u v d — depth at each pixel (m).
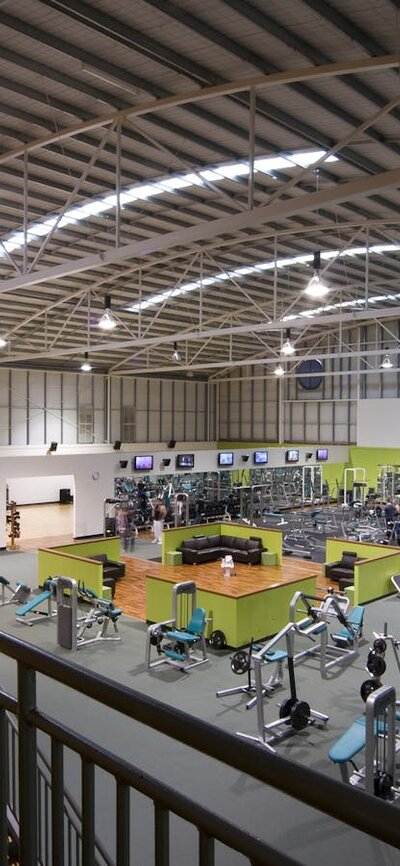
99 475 21.16
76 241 14.02
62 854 1.52
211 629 11.21
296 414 30.75
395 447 26.08
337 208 12.28
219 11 6.23
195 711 8.48
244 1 6.12
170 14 6.22
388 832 0.88
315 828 5.91
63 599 11.20
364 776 6.48
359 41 6.70
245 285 18.70
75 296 18.12
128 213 12.46
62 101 8.20
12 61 7.06
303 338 27.95
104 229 13.39
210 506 23.77
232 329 15.95
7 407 25.89
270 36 6.65
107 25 6.38
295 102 8.06
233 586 14.89
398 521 19.86
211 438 33.53
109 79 7.38
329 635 11.59
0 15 6.32
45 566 14.90
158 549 19.97
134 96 7.99
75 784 5.63
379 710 6.01
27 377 26.53
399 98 7.00
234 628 10.91
